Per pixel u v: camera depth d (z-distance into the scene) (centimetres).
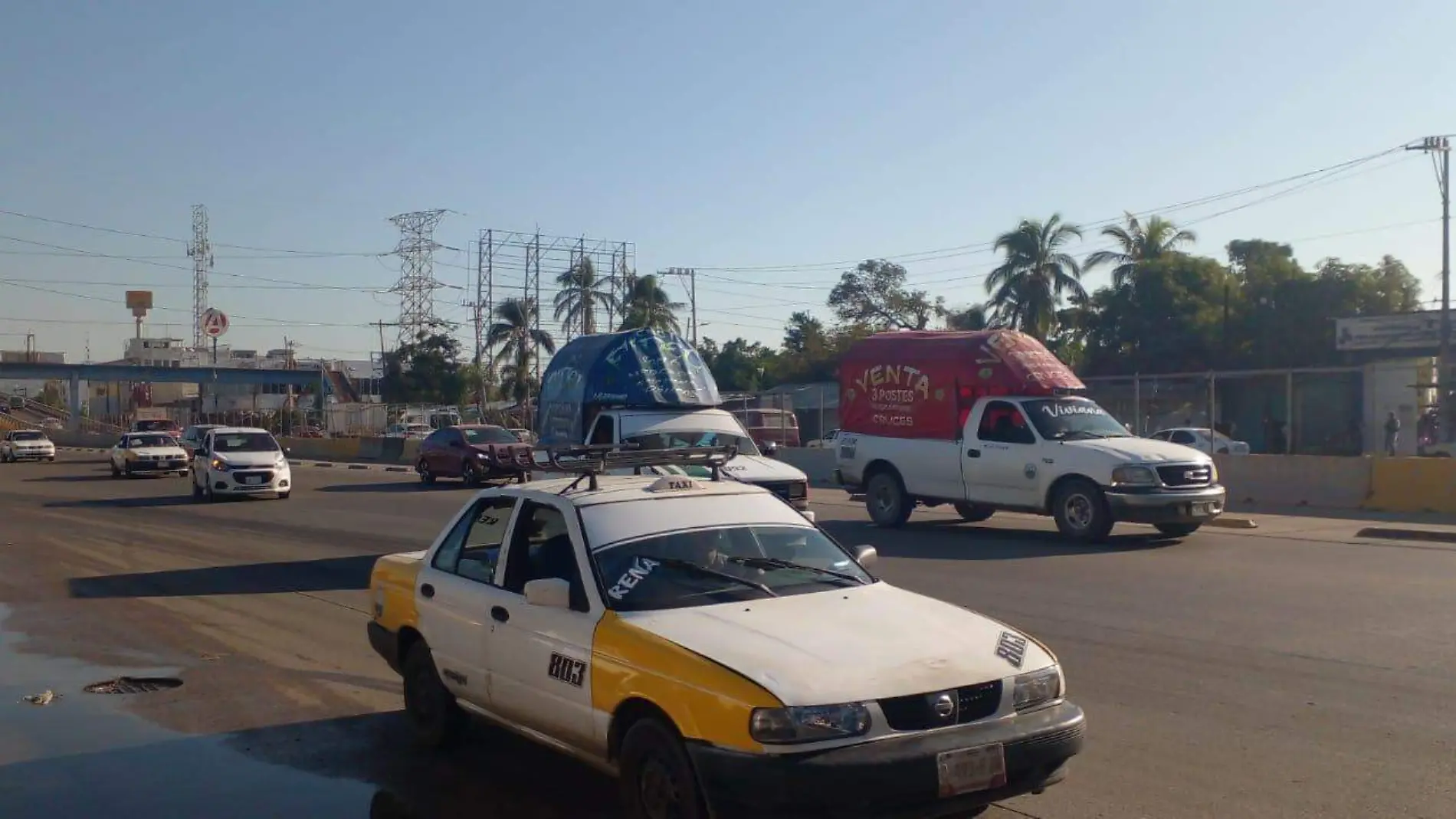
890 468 1889
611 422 1577
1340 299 4372
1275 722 734
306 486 3144
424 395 7231
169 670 952
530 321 6831
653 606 564
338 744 739
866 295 6875
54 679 925
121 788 663
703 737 488
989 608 1133
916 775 473
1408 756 663
